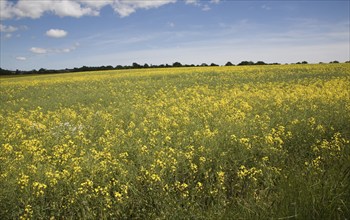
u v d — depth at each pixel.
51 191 4.87
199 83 22.55
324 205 3.62
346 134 7.20
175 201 4.48
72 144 7.45
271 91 15.30
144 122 9.76
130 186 4.89
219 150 6.29
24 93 21.53
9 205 4.55
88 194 4.64
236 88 17.98
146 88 21.42
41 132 9.59
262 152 6.28
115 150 6.98
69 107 15.27
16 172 5.54
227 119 9.34
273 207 3.84
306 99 12.12
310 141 6.88
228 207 4.23
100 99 16.11
